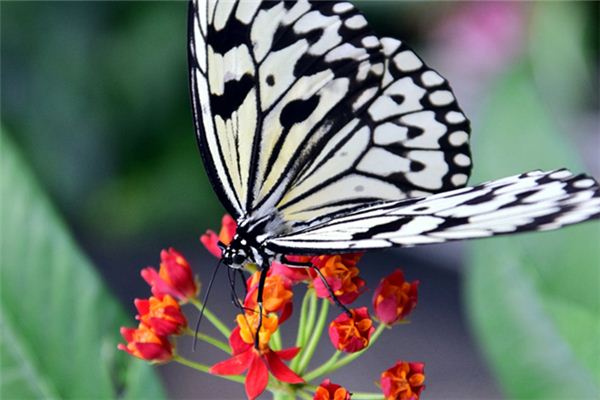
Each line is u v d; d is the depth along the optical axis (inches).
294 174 18.5
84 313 19.2
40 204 19.3
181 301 18.6
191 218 29.0
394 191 18.6
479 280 19.6
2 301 19.1
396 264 38.9
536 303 19.4
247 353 18.0
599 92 27.1
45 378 19.0
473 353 32.9
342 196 18.5
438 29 31.0
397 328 34.9
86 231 31.9
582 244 19.4
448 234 16.6
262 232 18.2
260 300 17.9
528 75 19.9
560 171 16.9
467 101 31.5
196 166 28.8
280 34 18.4
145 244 38.0
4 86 28.7
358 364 32.9
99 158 28.9
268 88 18.4
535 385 19.2
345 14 18.5
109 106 28.8
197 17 18.1
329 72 18.5
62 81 28.7
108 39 28.7
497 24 29.4
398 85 18.6
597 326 19.2
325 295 18.0
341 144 18.6
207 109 18.3
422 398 29.8
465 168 18.6
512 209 16.6
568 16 25.5
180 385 32.2
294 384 17.9
